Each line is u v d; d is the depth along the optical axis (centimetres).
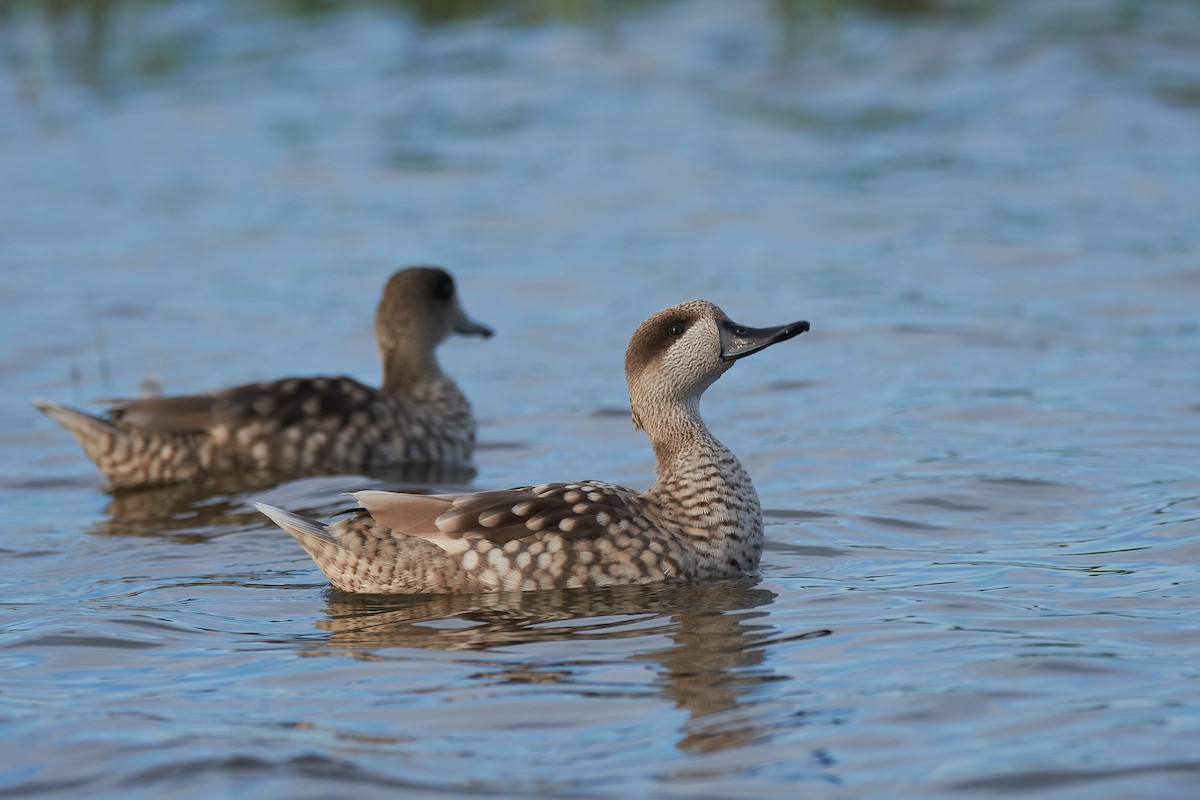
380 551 1121
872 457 1481
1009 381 1748
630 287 2297
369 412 1616
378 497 1131
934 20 3794
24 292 2333
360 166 3077
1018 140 3022
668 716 832
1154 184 2667
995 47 3556
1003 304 2103
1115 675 865
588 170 2978
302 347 2059
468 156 3112
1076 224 2481
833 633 970
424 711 851
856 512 1295
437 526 1113
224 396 1589
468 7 4197
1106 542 1173
